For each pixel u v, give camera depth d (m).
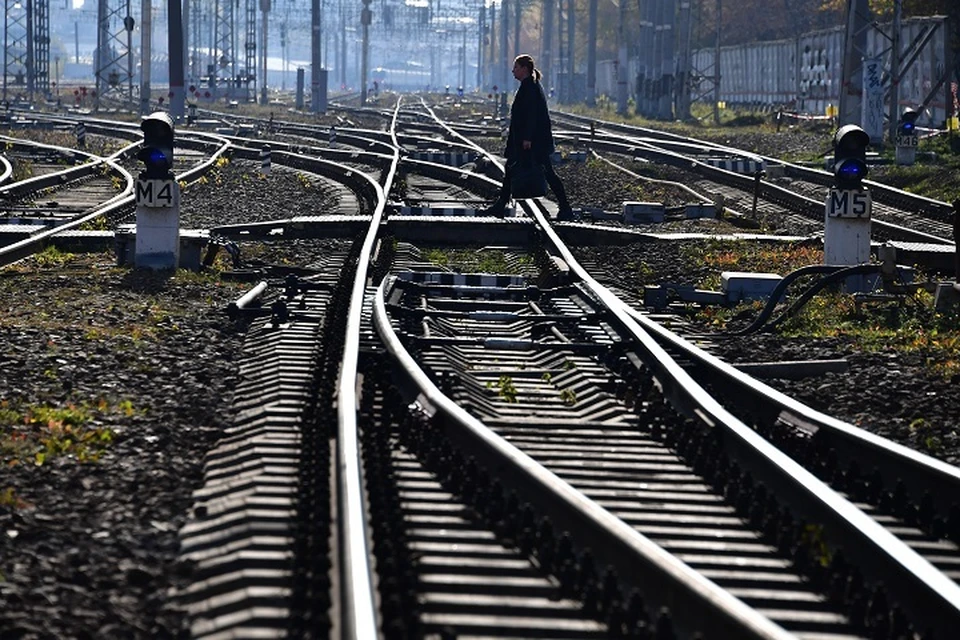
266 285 46.97
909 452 24.41
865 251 48.59
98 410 29.06
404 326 38.84
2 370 32.41
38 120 187.50
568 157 122.19
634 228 71.31
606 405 31.14
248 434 27.14
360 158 123.19
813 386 34.16
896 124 134.62
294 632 16.77
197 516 22.17
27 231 59.84
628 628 17.56
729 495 24.08
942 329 41.44
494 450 23.94
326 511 20.78
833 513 21.39
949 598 17.78
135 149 128.12
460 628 17.84
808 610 19.33
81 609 17.95
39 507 22.25
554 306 44.12
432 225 63.97
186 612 18.11
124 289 45.97
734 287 47.84
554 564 19.92
